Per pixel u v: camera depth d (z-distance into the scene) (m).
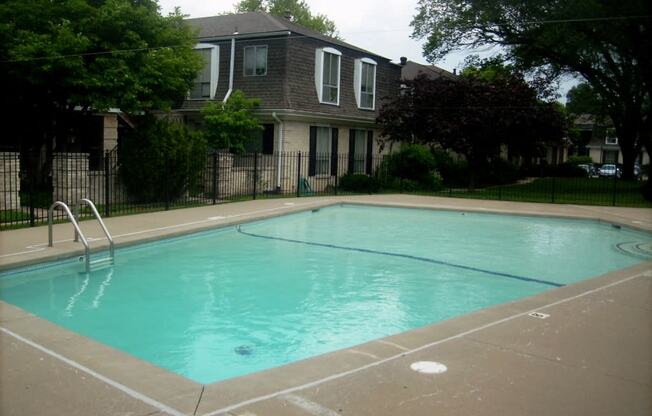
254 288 8.49
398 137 24.59
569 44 21.58
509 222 16.53
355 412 3.68
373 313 7.36
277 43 21.97
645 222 15.11
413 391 4.03
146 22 14.98
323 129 24.03
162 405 3.75
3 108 16.58
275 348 6.00
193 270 9.52
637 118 27.02
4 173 13.12
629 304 6.58
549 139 25.09
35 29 14.12
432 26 25.94
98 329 6.48
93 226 11.76
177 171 16.55
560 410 3.78
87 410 3.68
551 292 7.17
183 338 6.25
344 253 11.37
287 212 15.93
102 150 19.67
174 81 15.67
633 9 19.53
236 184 20.00
